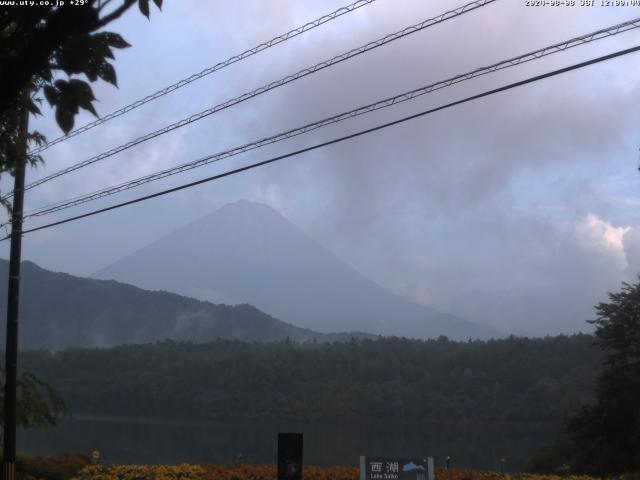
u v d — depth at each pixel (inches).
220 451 2185.0
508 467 1956.2
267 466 731.4
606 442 1461.6
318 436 2736.2
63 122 169.5
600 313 1565.0
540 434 2795.3
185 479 677.9
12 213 661.9
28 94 216.5
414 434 2851.9
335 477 665.0
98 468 722.2
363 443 2513.5
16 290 662.5
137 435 2669.8
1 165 327.6
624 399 1435.8
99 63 165.8
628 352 1529.3
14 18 157.2
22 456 790.5
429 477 552.7
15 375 658.2
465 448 2394.2
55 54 163.8
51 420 780.0
